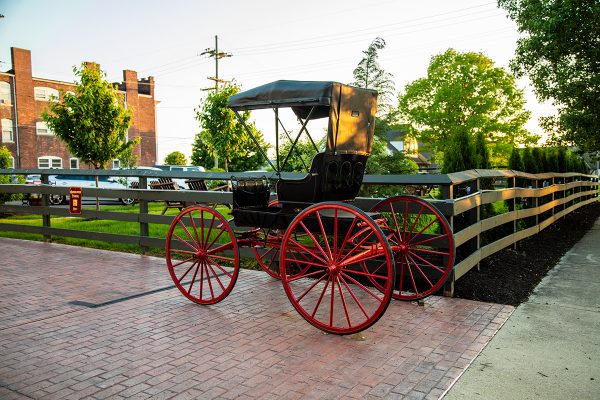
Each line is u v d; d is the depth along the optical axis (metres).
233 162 39.28
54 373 3.21
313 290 5.28
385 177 4.97
